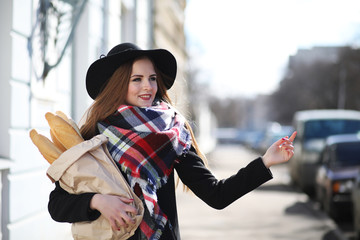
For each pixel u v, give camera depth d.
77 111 8.15
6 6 5.38
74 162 2.65
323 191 12.14
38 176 6.05
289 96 69.06
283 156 2.79
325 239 8.95
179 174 2.92
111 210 2.58
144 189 2.67
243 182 2.77
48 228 6.35
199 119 45.34
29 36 5.79
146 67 2.94
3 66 5.37
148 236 2.70
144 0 13.55
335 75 54.19
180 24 26.36
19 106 5.56
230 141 98.31
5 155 5.32
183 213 12.31
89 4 8.37
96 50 8.89
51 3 6.35
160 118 2.80
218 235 9.28
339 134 17.30
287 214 12.06
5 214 5.25
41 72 6.21
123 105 2.82
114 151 2.72
